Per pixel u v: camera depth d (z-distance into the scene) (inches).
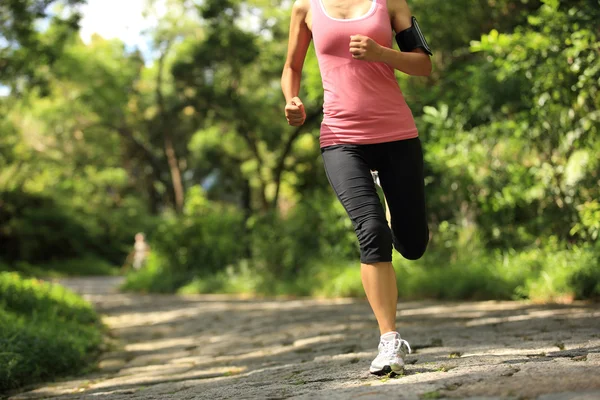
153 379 282.2
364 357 258.4
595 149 494.9
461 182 580.7
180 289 957.2
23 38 916.0
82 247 1801.2
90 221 1892.2
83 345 372.2
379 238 185.8
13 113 1705.2
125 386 269.3
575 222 513.3
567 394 135.6
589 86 474.3
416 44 191.3
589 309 382.0
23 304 448.5
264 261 872.9
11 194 1658.5
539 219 535.8
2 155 1569.9
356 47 181.2
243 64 1280.8
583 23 461.7
